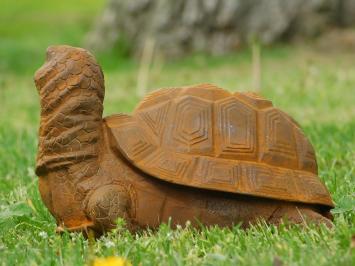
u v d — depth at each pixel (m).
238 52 41.09
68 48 11.19
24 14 67.44
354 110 24.08
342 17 42.41
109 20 44.53
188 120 11.03
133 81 35.00
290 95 27.44
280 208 11.16
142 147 10.84
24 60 45.50
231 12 41.12
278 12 41.44
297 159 11.45
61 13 68.06
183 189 10.88
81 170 10.82
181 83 33.38
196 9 41.47
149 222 10.92
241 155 10.99
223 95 11.48
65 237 10.95
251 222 11.10
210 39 41.53
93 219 10.71
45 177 11.08
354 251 9.46
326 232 10.61
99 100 11.12
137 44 43.34
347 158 16.56
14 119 26.48
